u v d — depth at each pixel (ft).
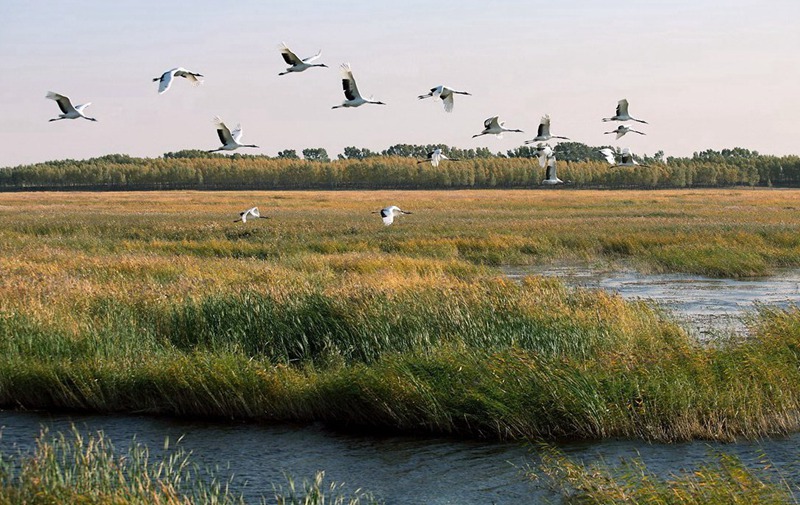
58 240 131.95
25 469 31.68
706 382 44.52
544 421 43.14
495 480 37.68
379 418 45.34
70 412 48.85
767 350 49.01
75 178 606.14
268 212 227.61
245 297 59.77
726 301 80.94
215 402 47.24
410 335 53.01
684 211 217.15
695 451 40.50
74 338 54.95
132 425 46.34
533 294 61.67
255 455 41.42
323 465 39.99
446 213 217.56
